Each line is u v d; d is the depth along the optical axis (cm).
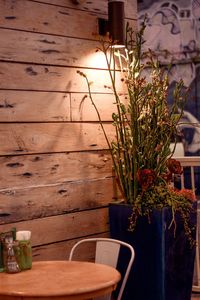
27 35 283
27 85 282
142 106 315
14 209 274
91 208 314
